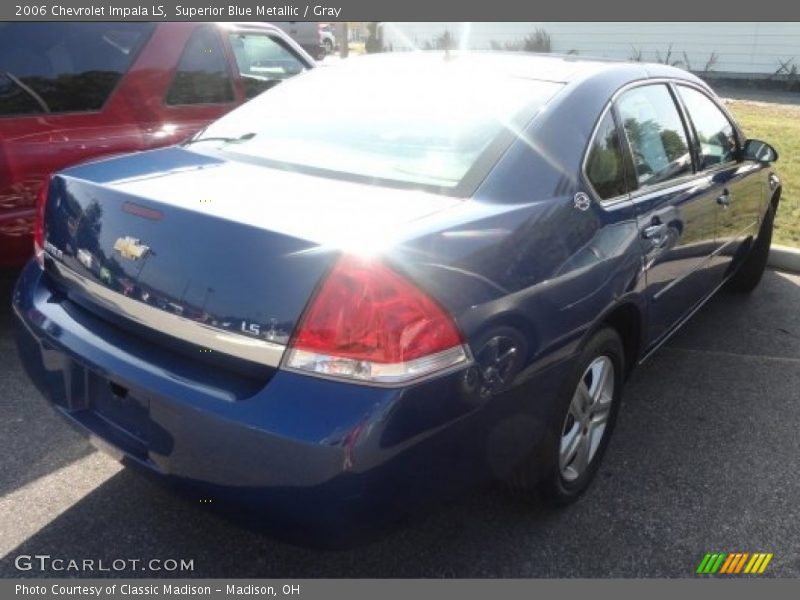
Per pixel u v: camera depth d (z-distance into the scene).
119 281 2.24
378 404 1.85
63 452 3.05
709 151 3.87
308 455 1.84
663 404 3.67
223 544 2.57
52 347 2.41
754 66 17.73
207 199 2.21
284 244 1.96
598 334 2.69
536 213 2.37
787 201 7.25
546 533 2.69
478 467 2.17
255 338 1.95
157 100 4.64
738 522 2.79
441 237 2.06
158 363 2.12
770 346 4.43
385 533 2.02
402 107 2.85
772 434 3.43
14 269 4.14
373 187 2.38
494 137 2.55
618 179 2.89
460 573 2.48
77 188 2.47
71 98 4.25
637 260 2.84
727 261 4.27
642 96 3.25
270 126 2.97
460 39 21.70
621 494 2.93
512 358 2.18
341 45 9.21
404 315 1.89
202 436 1.97
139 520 2.66
